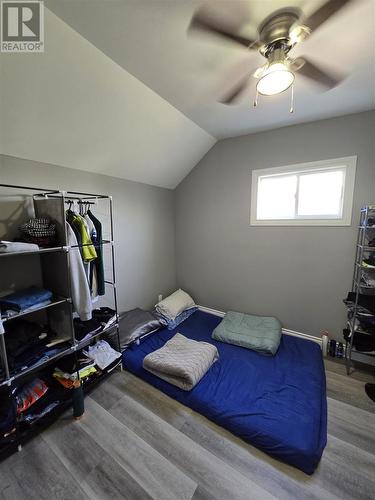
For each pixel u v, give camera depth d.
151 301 3.35
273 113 2.21
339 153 2.28
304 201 2.58
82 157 2.13
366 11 1.10
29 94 1.45
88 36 1.29
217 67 1.56
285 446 1.37
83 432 1.58
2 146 1.64
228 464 1.37
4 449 1.38
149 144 2.44
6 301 1.52
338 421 1.65
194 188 3.33
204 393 1.82
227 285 3.23
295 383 1.93
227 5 1.10
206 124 2.47
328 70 1.53
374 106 2.06
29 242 1.62
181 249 3.64
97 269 2.06
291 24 1.16
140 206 3.02
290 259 2.69
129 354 2.31
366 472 1.32
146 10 1.14
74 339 1.77
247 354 2.35
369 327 2.03
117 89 1.71
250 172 2.80
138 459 1.40
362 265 2.02
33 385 1.65
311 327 2.66
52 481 1.29
